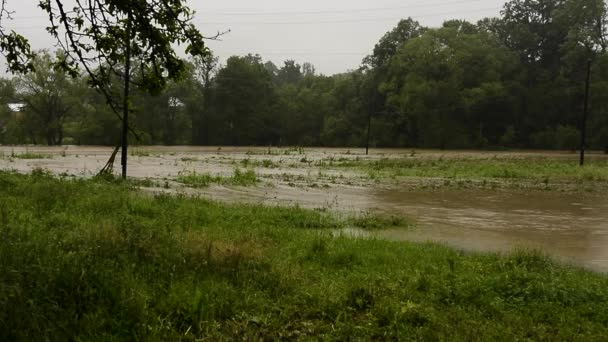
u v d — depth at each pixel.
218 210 13.14
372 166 35.12
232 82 82.69
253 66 85.31
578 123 72.44
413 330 5.61
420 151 68.19
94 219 10.43
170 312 5.47
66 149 57.84
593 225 14.43
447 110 76.50
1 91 71.00
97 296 5.46
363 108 85.62
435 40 76.75
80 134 74.25
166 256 7.11
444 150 73.00
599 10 72.06
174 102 83.56
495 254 9.96
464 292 7.02
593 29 73.00
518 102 75.56
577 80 72.88
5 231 7.19
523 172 30.08
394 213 15.96
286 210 14.14
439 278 7.75
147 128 79.56
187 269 6.84
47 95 71.69
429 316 5.98
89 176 23.44
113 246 7.20
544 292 7.07
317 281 7.36
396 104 79.62
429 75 77.56
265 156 47.19
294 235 10.80
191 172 27.02
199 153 51.59
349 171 31.08
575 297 6.95
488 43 79.25
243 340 5.07
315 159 43.16
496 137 77.69
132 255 6.97
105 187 16.05
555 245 11.79
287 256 8.78
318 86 96.94
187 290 6.05
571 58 72.56
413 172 30.28
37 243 6.73
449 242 11.80
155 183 20.47
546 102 74.62
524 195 21.05
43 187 14.12
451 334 5.50
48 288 5.33
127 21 6.70
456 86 74.94
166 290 6.02
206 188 20.42
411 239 11.98
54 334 4.68
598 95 67.31
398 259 9.07
